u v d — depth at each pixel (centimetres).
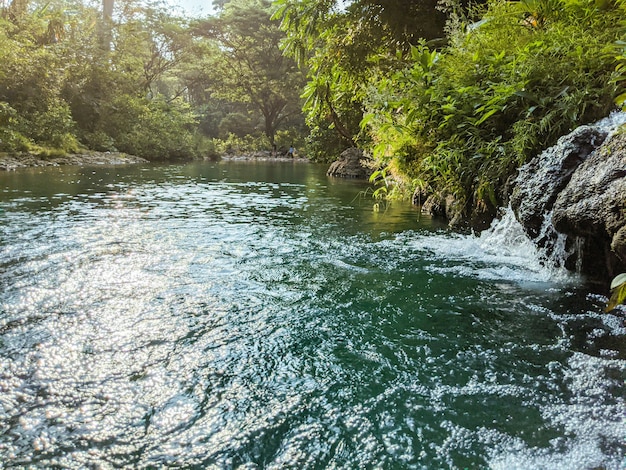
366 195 802
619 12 387
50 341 198
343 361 187
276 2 860
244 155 3125
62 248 358
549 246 318
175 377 172
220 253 360
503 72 446
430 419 148
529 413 151
